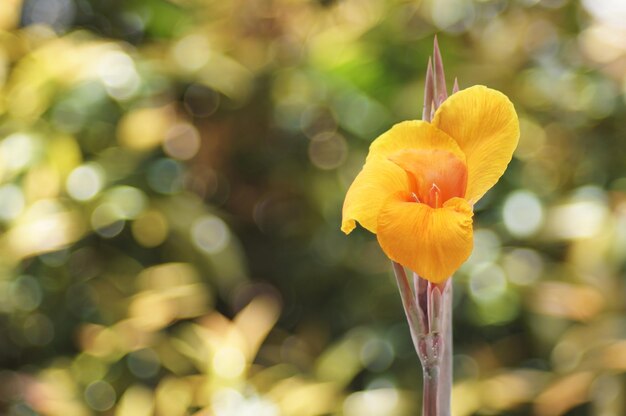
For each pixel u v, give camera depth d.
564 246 2.11
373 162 1.07
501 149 1.07
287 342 2.14
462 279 2.04
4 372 1.95
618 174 2.12
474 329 2.14
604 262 1.88
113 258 2.09
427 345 1.09
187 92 2.25
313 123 2.26
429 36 2.18
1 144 1.94
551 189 2.13
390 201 1.06
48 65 1.99
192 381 1.77
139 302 1.87
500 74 2.15
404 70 2.20
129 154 2.08
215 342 1.74
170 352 1.98
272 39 2.22
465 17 2.23
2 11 2.05
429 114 1.12
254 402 1.66
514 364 2.08
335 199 2.18
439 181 1.07
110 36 2.34
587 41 2.13
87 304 2.06
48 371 1.86
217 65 2.15
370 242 2.20
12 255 1.85
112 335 1.89
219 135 2.22
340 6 2.25
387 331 2.11
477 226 2.12
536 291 1.93
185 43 2.18
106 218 1.97
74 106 2.03
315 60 2.16
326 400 1.77
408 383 2.05
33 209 1.88
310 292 2.27
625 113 2.10
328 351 1.94
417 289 1.09
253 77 2.20
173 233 2.05
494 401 1.86
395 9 2.19
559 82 2.17
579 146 2.15
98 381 1.97
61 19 2.37
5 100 2.00
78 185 1.98
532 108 2.18
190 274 2.02
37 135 1.96
